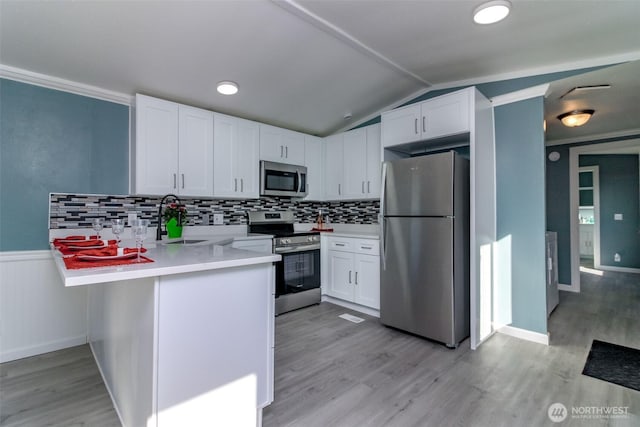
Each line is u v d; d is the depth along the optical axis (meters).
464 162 2.73
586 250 8.09
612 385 2.01
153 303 1.28
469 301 2.76
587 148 4.36
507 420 1.67
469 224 2.77
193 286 1.39
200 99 3.08
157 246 2.15
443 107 2.76
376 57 2.66
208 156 3.13
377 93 3.44
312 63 2.72
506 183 2.90
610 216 6.14
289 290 3.52
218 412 1.47
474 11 2.01
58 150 2.54
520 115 2.83
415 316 2.79
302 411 1.75
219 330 1.48
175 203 3.04
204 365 1.42
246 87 2.98
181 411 1.35
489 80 3.00
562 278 4.54
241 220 3.70
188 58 2.43
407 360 2.36
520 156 2.82
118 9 1.88
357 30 2.27
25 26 1.95
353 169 3.91
